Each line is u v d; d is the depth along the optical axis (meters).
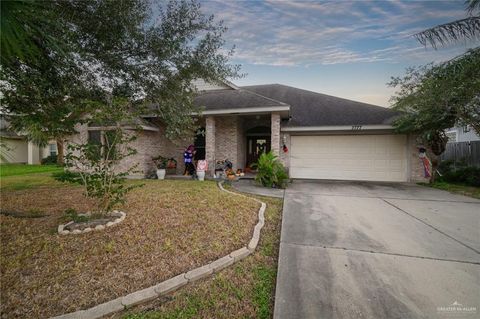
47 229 4.15
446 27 7.06
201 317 2.30
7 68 3.80
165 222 4.51
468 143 10.98
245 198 6.73
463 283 2.76
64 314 2.28
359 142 11.34
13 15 1.90
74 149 4.45
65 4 4.71
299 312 2.31
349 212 5.72
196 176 10.86
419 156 10.58
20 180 9.79
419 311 2.30
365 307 2.37
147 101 6.58
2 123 4.69
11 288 2.64
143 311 2.36
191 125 8.76
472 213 5.64
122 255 3.30
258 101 10.85
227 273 3.03
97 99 6.04
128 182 9.45
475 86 7.05
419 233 4.36
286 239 4.08
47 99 4.91
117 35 5.60
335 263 3.24
